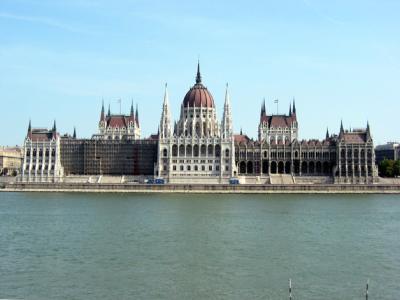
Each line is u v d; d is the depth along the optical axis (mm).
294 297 73188
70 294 74312
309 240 116125
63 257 96312
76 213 169875
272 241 114375
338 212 174875
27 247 106250
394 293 74938
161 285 78500
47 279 81312
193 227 136000
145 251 101938
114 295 73938
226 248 105500
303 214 168125
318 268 88625
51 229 132125
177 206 195625
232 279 81625
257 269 87812
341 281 80875
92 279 81375
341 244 111188
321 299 72375
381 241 115188
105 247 106188
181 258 95625
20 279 81312
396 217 160750
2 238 117562
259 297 73125
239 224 142375
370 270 87375
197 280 81062
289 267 89250
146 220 150875
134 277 82500
